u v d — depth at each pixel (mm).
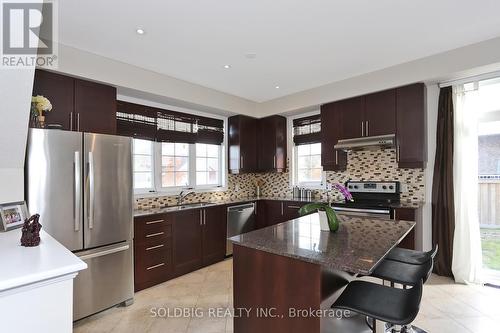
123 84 3012
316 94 4012
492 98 3000
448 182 3094
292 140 4863
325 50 2811
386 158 3756
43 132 2129
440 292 2734
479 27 2400
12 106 1652
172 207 3639
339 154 3885
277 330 1567
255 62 3090
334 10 2107
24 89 1619
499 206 3051
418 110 3186
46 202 2127
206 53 2838
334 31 2428
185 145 4211
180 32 2404
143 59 2963
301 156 4828
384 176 3764
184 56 2900
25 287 1013
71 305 1120
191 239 3543
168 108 3900
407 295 1418
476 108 2967
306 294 1452
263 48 2742
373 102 3535
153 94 3340
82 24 2248
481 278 2893
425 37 2570
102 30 2350
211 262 3809
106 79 2871
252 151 4793
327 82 3818
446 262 3109
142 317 2396
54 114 2547
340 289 1639
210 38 2521
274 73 3441
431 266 1530
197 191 4270
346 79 3688
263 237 1821
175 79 3547
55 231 2170
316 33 2457
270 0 1968
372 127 3537
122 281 2604
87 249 2381
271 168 4707
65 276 1102
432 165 3320
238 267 1788
